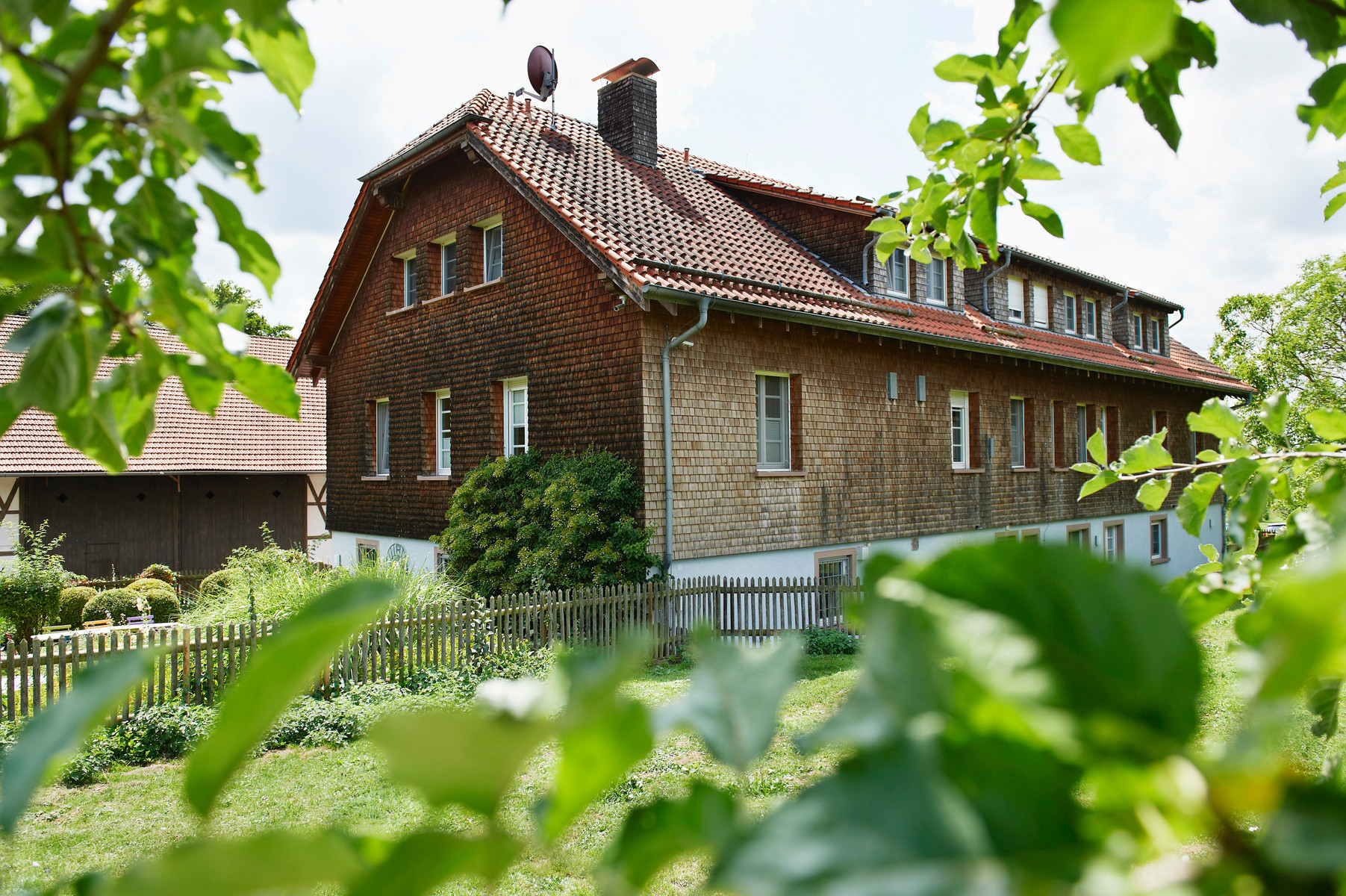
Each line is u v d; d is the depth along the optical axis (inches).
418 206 544.4
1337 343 955.3
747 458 436.5
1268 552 41.1
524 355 461.1
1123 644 11.9
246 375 37.6
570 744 11.9
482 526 423.8
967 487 560.4
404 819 211.3
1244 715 11.0
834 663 362.3
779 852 9.8
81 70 27.3
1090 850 10.2
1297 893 10.0
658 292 372.2
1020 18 59.5
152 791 246.5
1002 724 10.9
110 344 36.6
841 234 534.6
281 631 10.7
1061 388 652.7
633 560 386.0
